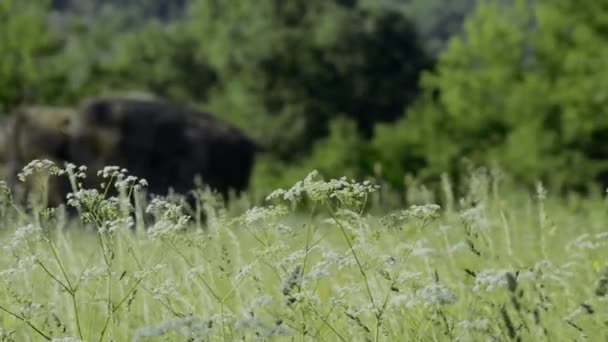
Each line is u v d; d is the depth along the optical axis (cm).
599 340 770
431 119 7850
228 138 3969
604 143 7112
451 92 8019
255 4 12419
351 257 737
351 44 11656
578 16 7325
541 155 6931
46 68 9275
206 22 13388
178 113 3944
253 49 11688
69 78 9538
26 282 892
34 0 9394
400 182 7100
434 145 7475
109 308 766
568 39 7469
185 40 13425
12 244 749
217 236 843
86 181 3769
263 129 11388
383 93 11488
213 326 720
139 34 13662
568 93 6988
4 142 3834
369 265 748
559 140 7088
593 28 7244
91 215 754
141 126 3841
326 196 714
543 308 786
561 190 6856
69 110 3909
